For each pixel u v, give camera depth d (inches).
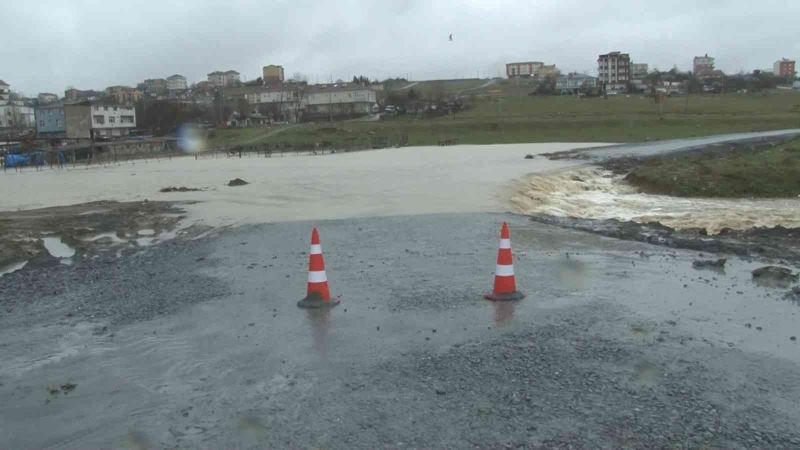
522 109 3932.1
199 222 593.6
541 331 250.2
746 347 229.1
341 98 4589.1
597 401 186.2
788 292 300.7
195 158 2202.3
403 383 203.6
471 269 361.4
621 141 2274.9
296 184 946.7
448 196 725.3
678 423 172.2
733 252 397.4
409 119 3617.1
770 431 167.6
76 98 6215.6
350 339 248.4
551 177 986.1
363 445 165.3
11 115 4862.2
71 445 173.6
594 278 333.4
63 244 506.6
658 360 217.0
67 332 277.7
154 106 3966.5
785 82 5905.5
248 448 166.6
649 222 586.6
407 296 308.0
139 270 400.2
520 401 187.3
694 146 1649.9
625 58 6284.5
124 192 956.6
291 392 200.4
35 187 1131.3
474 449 161.3
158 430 179.2
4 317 307.9
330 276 354.0
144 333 269.4
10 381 222.7
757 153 1317.7
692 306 281.0
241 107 4557.1
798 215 677.9
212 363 229.5
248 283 347.3
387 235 476.1
